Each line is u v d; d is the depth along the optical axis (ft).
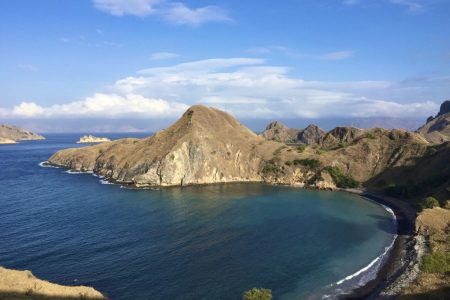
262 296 168.66
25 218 335.06
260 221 336.70
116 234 289.53
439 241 260.21
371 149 565.94
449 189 365.20
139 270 220.43
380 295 187.21
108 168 618.44
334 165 558.97
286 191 501.15
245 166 614.75
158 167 546.26
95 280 205.57
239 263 234.17
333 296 190.90
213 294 191.72
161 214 359.25
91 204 400.06
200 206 398.42
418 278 200.13
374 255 250.57
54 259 234.38
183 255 246.47
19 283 159.74
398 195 435.12
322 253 253.65
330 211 380.17
